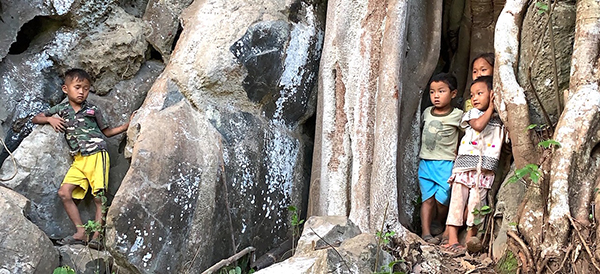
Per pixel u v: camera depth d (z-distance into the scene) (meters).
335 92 5.45
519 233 4.53
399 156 5.45
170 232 4.69
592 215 4.27
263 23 5.41
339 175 5.30
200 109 5.14
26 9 5.69
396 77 5.17
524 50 4.95
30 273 4.63
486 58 5.46
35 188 5.25
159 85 5.18
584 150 4.39
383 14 5.35
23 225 4.66
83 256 5.00
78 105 5.44
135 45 5.93
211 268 4.66
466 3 6.15
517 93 4.81
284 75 5.54
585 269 4.17
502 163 5.25
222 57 5.20
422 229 5.45
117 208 4.52
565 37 4.93
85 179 5.36
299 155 5.69
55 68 5.87
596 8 4.64
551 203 4.35
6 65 5.65
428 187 5.43
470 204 5.11
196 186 4.82
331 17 5.49
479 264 4.80
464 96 6.11
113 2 5.98
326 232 4.51
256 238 5.23
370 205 5.11
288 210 5.47
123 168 5.79
